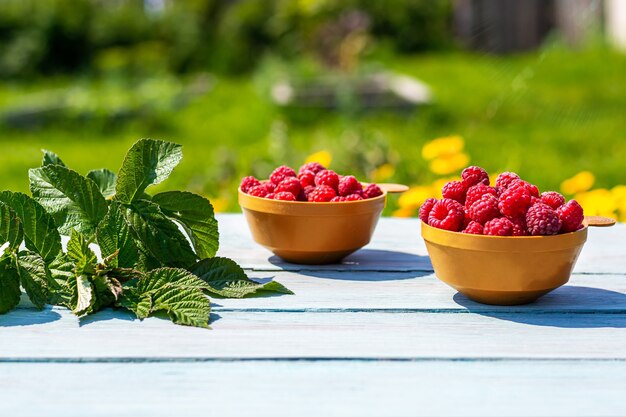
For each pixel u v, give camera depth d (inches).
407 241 85.7
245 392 50.3
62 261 67.7
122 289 64.6
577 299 67.1
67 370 53.3
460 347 57.0
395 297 67.2
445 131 266.2
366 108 298.4
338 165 187.2
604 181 194.1
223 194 167.8
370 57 430.6
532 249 62.2
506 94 291.9
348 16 394.6
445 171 134.1
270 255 79.9
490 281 63.5
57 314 63.0
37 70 465.1
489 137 250.2
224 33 481.1
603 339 58.7
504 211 63.9
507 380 52.1
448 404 49.1
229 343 57.4
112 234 67.4
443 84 347.6
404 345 57.2
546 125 267.7
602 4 425.4
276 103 309.4
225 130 301.9
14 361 54.6
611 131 250.5
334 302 65.8
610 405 49.1
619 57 355.6
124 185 69.9
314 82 343.9
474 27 448.1
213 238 71.9
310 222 73.4
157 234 68.9
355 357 55.1
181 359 54.8
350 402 49.2
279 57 434.3
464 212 65.7
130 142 288.0
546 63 342.0
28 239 67.6
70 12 471.5
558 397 50.0
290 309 64.1
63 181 70.2
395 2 486.3
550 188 183.9
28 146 278.8
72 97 330.0
